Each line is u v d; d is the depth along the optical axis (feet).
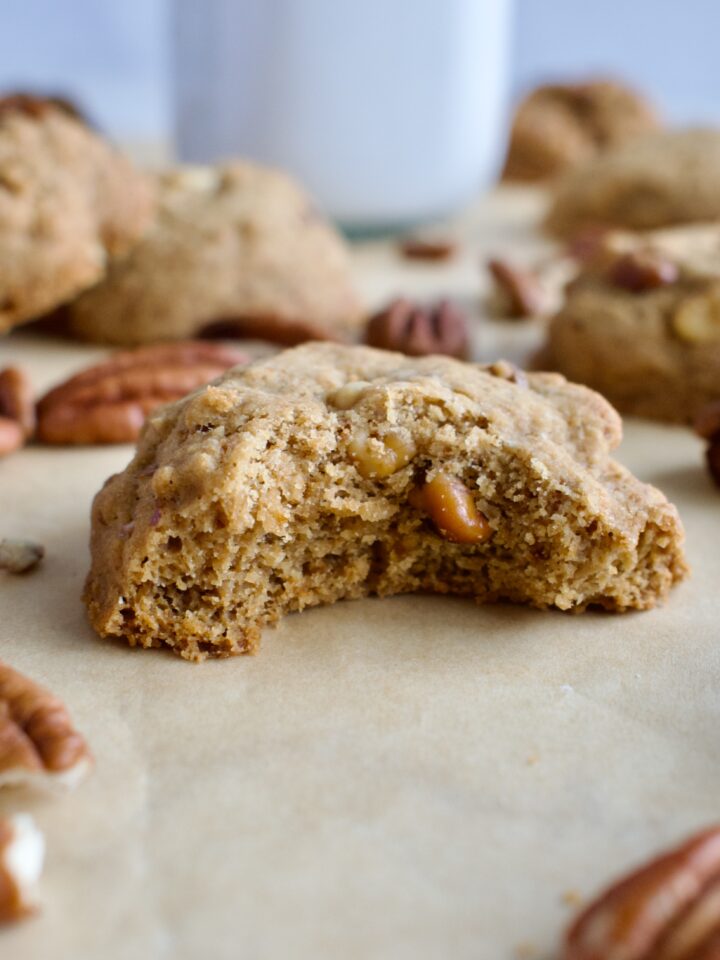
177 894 0.46
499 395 0.60
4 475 0.68
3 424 0.69
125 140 1.33
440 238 1.09
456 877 0.46
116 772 0.50
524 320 0.90
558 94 1.31
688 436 0.74
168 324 0.84
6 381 0.71
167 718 0.52
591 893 0.46
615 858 0.47
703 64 1.47
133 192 0.84
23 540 0.61
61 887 0.46
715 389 0.74
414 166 1.08
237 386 0.59
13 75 1.39
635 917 0.41
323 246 0.89
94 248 0.80
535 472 0.56
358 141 1.06
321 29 1.02
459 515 0.57
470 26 1.05
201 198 0.88
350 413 0.57
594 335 0.76
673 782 0.50
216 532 0.55
